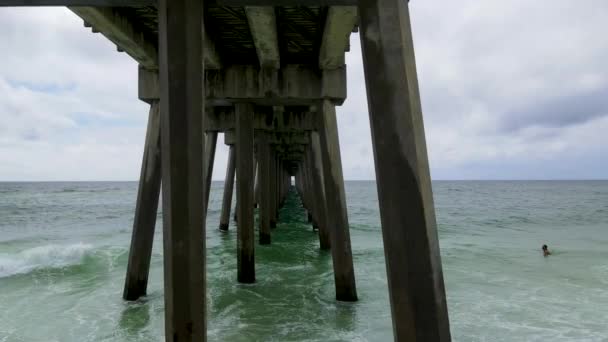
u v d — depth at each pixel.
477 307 7.69
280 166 30.45
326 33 5.99
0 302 7.66
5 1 3.57
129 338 5.83
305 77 7.82
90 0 3.54
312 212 18.56
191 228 3.21
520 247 15.49
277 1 3.45
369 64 3.01
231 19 6.65
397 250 2.90
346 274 7.42
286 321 6.46
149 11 6.21
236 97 7.93
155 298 7.55
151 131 7.33
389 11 2.99
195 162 3.25
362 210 36.47
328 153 7.54
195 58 3.28
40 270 10.49
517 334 6.35
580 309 7.62
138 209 7.36
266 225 14.43
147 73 7.38
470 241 17.33
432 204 2.97
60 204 40.50
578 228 23.11
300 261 11.41
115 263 11.38
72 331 6.12
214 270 10.23
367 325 6.32
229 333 5.96
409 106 2.94
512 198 60.88
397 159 2.92
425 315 2.85
